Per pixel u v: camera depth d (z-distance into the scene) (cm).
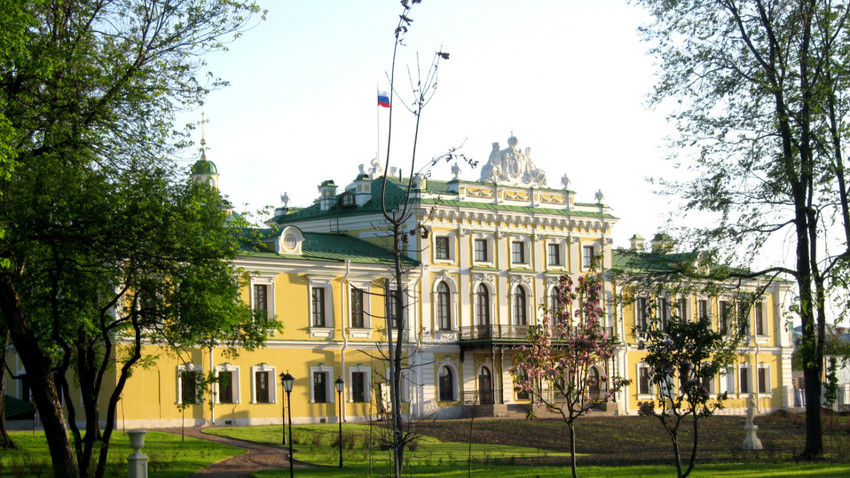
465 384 6625
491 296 6800
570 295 3027
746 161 3659
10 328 2727
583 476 3136
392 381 1978
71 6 2784
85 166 2783
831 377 3722
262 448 4297
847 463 3541
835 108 3553
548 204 7156
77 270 2905
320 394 5991
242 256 5650
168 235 2812
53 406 2762
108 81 2711
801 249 3650
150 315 2977
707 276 3788
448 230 6662
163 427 5275
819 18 3556
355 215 6681
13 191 2595
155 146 2872
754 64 3684
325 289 6075
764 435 5222
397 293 1992
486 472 3350
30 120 2639
